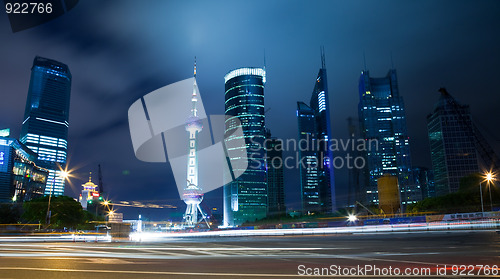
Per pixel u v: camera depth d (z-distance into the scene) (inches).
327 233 2738.7
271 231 2795.3
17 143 7534.5
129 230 2445.9
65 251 1160.8
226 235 2903.5
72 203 4694.9
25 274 627.2
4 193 7121.1
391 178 4955.7
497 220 2878.9
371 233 2514.8
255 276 609.6
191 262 814.5
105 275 619.8
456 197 5108.3
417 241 1465.3
